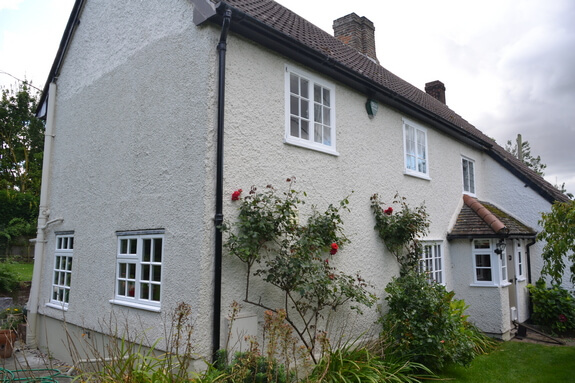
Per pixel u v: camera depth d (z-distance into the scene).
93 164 7.41
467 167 12.59
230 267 5.15
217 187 5.04
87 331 6.86
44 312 8.41
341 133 7.38
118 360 4.33
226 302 5.04
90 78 7.92
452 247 10.52
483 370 6.85
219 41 5.33
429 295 6.60
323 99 7.19
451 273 10.42
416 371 6.42
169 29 5.98
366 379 4.95
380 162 8.34
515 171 12.87
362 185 7.73
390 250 8.07
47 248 8.78
